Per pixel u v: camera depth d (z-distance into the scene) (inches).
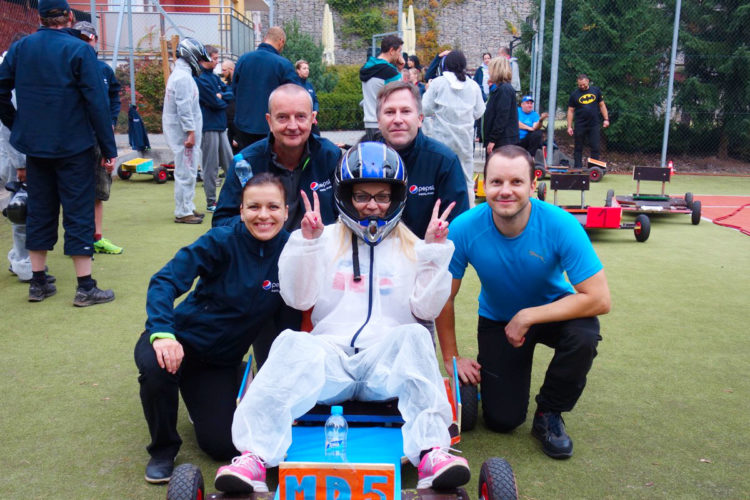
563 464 136.0
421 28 1555.1
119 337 197.0
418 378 106.3
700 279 271.4
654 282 266.4
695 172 640.4
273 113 143.9
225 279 129.7
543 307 137.0
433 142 154.8
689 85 650.2
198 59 338.6
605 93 673.0
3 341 192.2
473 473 132.1
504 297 145.6
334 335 117.9
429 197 153.6
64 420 149.4
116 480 127.0
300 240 113.3
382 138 164.7
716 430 150.3
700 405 162.4
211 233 129.1
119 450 137.8
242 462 100.0
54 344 191.0
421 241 117.4
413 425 105.0
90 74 210.4
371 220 117.1
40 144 209.3
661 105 677.3
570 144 740.7
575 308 135.0
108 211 379.2
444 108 328.2
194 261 127.2
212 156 368.5
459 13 1550.2
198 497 100.3
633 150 698.2
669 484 128.6
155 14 765.3
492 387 147.9
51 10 209.2
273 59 305.3
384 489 94.5
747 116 660.1
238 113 310.5
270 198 125.3
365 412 115.9
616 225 333.7
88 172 217.2
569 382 137.4
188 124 332.5
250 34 939.3
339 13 1550.2
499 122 388.5
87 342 193.0
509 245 139.2
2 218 348.5
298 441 109.1
